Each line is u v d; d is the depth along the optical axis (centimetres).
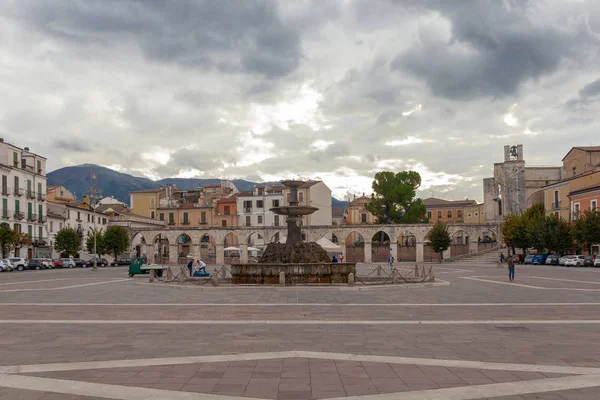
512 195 8706
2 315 1761
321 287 2789
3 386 874
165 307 1981
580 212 6475
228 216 10212
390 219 8900
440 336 1316
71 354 1118
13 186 7062
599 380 897
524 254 7288
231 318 1655
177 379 912
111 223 9519
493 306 1961
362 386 865
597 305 1970
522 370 966
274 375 936
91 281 3788
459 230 8019
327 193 10250
